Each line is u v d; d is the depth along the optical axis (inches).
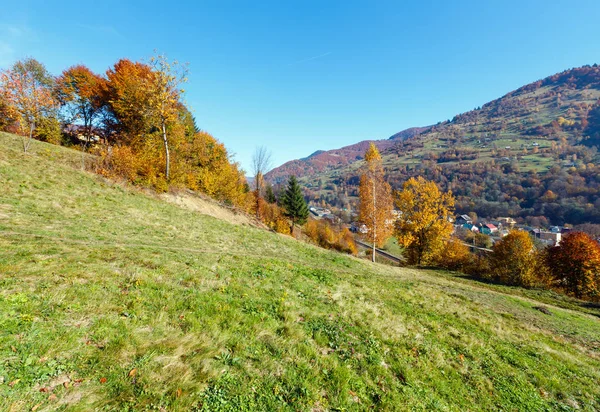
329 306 393.1
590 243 1400.1
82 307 228.5
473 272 1635.1
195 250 571.2
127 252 415.2
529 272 1478.8
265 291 387.5
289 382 204.7
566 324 661.3
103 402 150.8
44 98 1009.5
